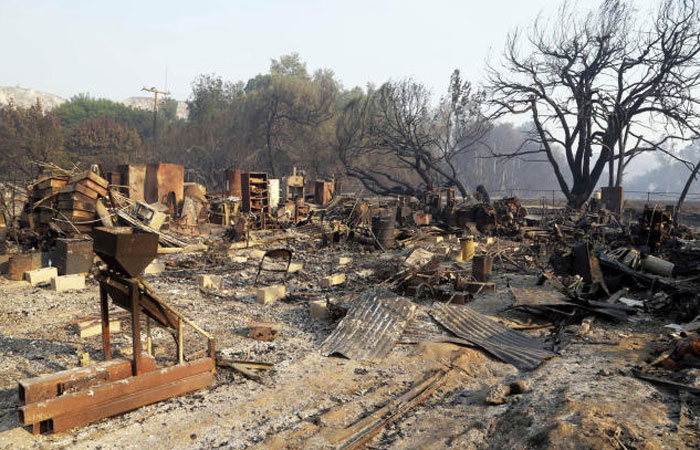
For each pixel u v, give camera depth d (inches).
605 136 1610.5
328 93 2758.4
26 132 2105.1
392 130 2176.4
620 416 187.8
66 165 2144.4
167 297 436.8
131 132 2947.8
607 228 874.8
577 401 202.1
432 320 370.3
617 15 1542.8
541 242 796.0
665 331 343.3
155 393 221.3
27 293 434.0
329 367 277.6
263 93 2812.5
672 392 222.2
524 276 587.2
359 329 332.2
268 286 472.7
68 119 3806.6
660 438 170.1
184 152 2655.0
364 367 279.0
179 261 613.9
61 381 195.3
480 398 235.0
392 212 855.1
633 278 478.9
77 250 500.1
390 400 234.2
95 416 200.5
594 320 379.2
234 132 2768.2
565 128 1658.5
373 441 191.5
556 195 4451.3
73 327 332.8
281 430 201.2
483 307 428.8
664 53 1469.0
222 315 385.4
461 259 701.3
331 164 2632.9
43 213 657.0
